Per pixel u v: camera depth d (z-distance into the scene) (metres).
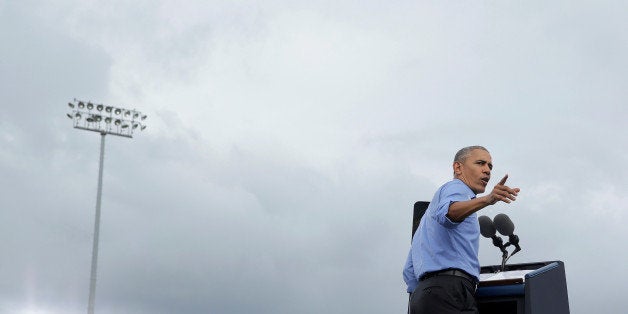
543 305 5.53
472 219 5.83
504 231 6.19
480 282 5.72
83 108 49.34
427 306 5.64
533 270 5.84
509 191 5.23
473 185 5.94
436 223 5.77
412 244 6.05
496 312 5.88
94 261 46.62
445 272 5.66
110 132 49.97
